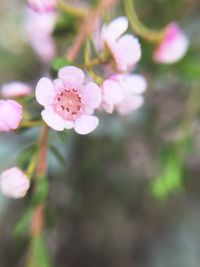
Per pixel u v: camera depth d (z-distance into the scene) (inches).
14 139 12.1
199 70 9.7
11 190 7.1
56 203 12.3
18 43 13.7
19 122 6.9
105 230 13.4
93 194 12.7
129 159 12.5
